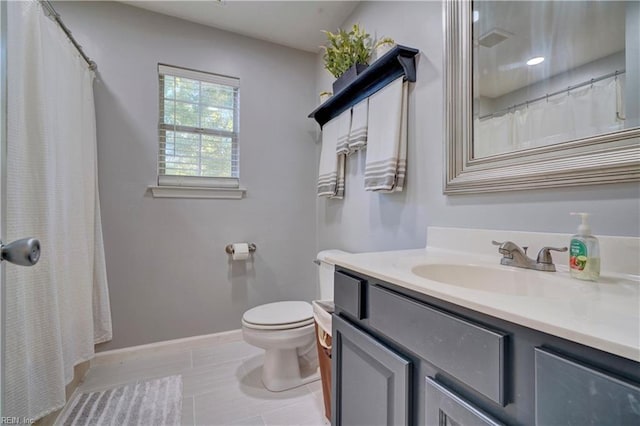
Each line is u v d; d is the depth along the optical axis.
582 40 0.83
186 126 2.05
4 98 0.62
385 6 1.58
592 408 0.38
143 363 1.82
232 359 1.88
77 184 1.49
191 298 2.04
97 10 1.79
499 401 0.49
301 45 2.31
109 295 1.83
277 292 2.30
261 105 2.24
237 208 2.17
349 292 0.90
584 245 0.70
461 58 1.14
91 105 1.68
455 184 1.15
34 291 1.09
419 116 1.34
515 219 0.96
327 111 2.04
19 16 1.04
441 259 0.99
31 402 1.07
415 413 0.66
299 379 1.63
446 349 0.58
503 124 1.02
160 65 1.95
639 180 0.69
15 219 1.02
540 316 0.45
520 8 0.98
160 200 1.96
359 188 1.80
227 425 1.30
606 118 0.77
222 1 1.82
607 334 0.38
